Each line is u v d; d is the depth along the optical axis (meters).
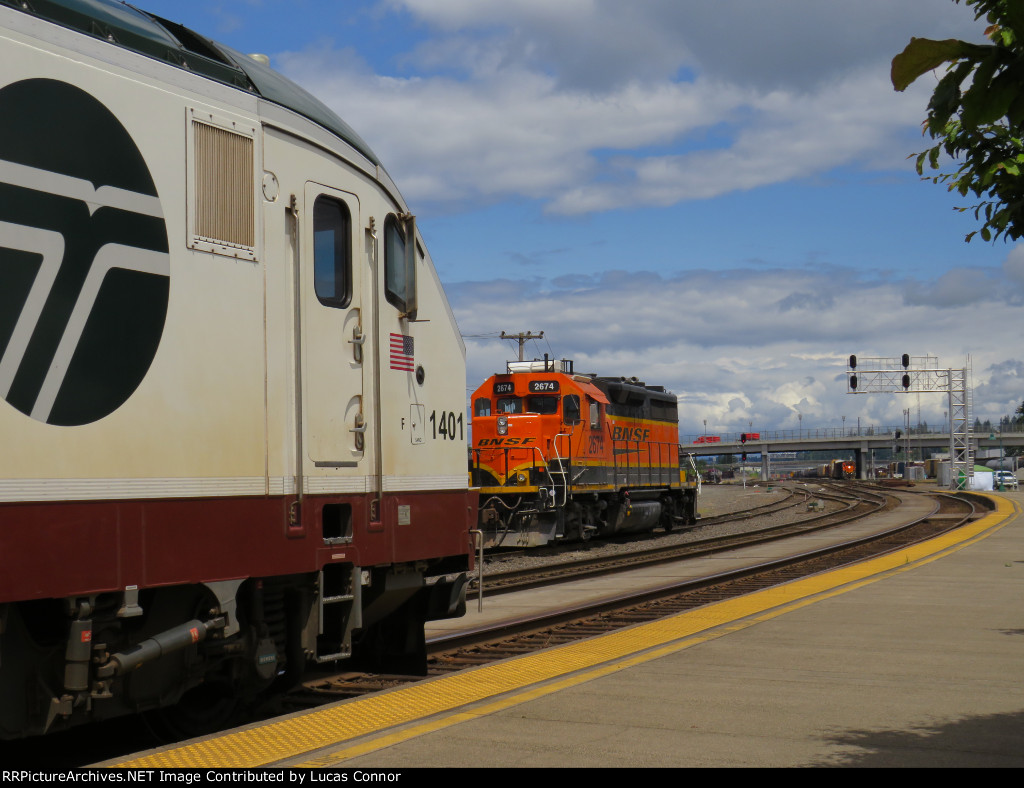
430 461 7.80
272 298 6.18
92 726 6.68
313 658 6.46
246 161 6.05
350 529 6.73
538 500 22.30
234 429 5.79
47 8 5.00
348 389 6.83
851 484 85.69
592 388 24.97
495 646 9.52
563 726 5.80
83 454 4.88
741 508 45.19
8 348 4.57
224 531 5.66
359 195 7.12
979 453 117.50
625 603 12.20
